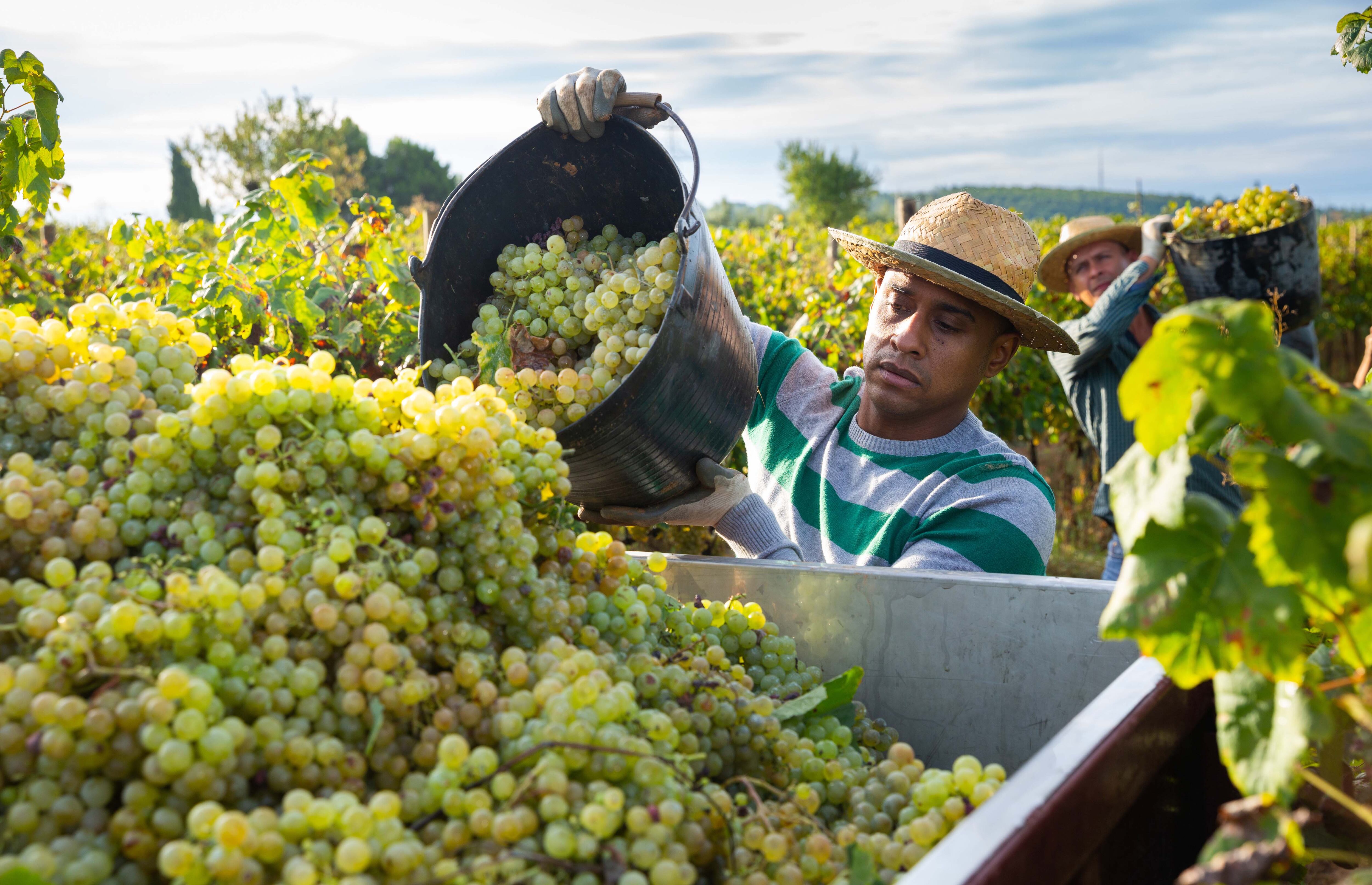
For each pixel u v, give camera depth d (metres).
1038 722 1.64
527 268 2.03
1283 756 0.90
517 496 1.39
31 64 2.44
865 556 2.42
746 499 2.26
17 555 1.15
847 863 1.13
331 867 0.89
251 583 1.09
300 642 1.07
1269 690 0.95
